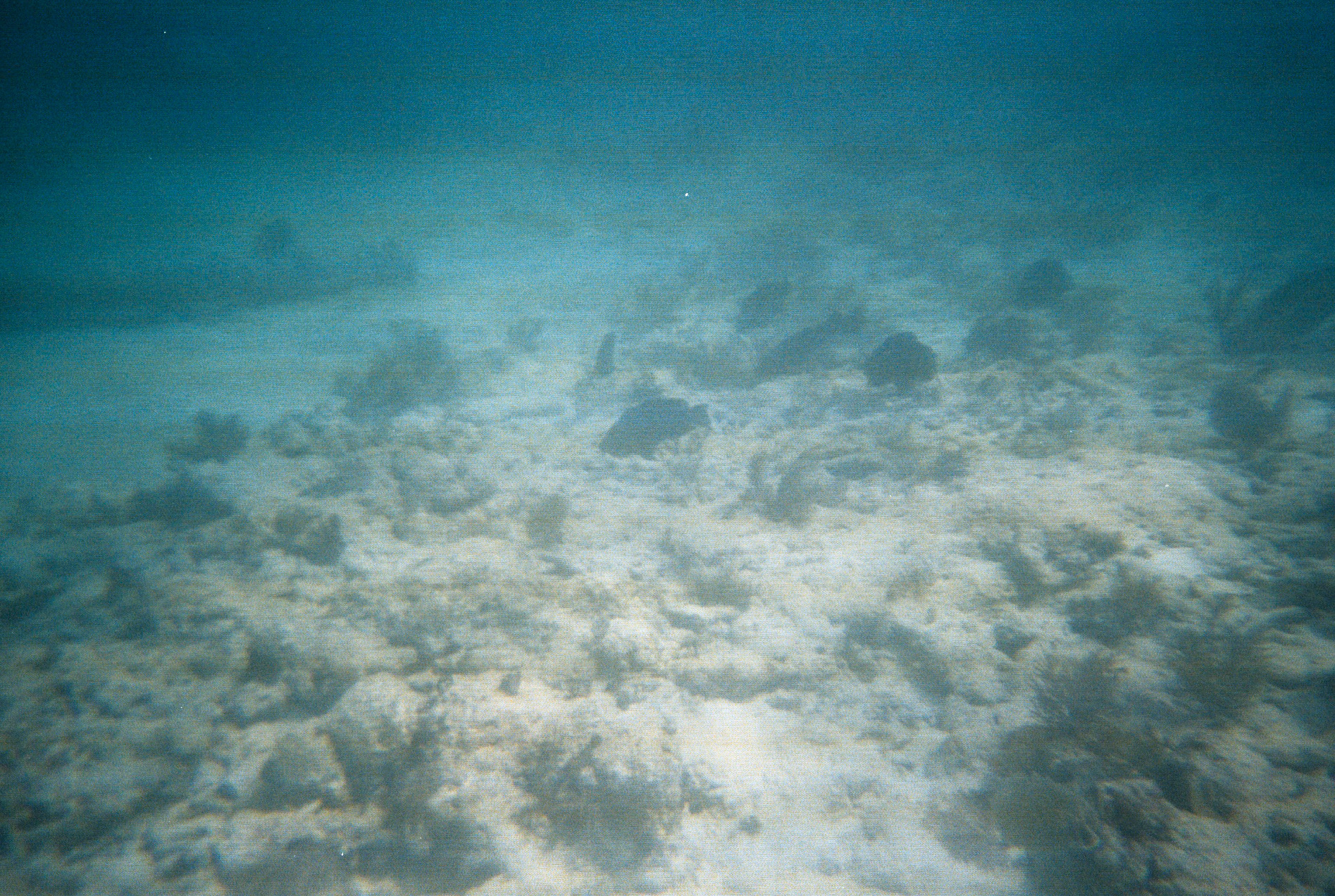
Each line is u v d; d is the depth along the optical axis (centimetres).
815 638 557
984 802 404
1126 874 348
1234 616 533
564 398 1214
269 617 628
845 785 429
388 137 6881
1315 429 847
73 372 1450
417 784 406
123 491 954
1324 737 425
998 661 507
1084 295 1567
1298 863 346
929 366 1099
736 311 1714
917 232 2409
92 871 407
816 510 764
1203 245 1989
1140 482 757
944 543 674
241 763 472
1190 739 427
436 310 1858
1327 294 1110
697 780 429
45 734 500
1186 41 8781
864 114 6028
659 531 749
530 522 775
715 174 4125
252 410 1238
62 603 684
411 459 944
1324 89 5416
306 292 2073
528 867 382
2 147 7169
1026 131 4466
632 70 11275
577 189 3888
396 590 648
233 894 389
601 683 520
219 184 4534
